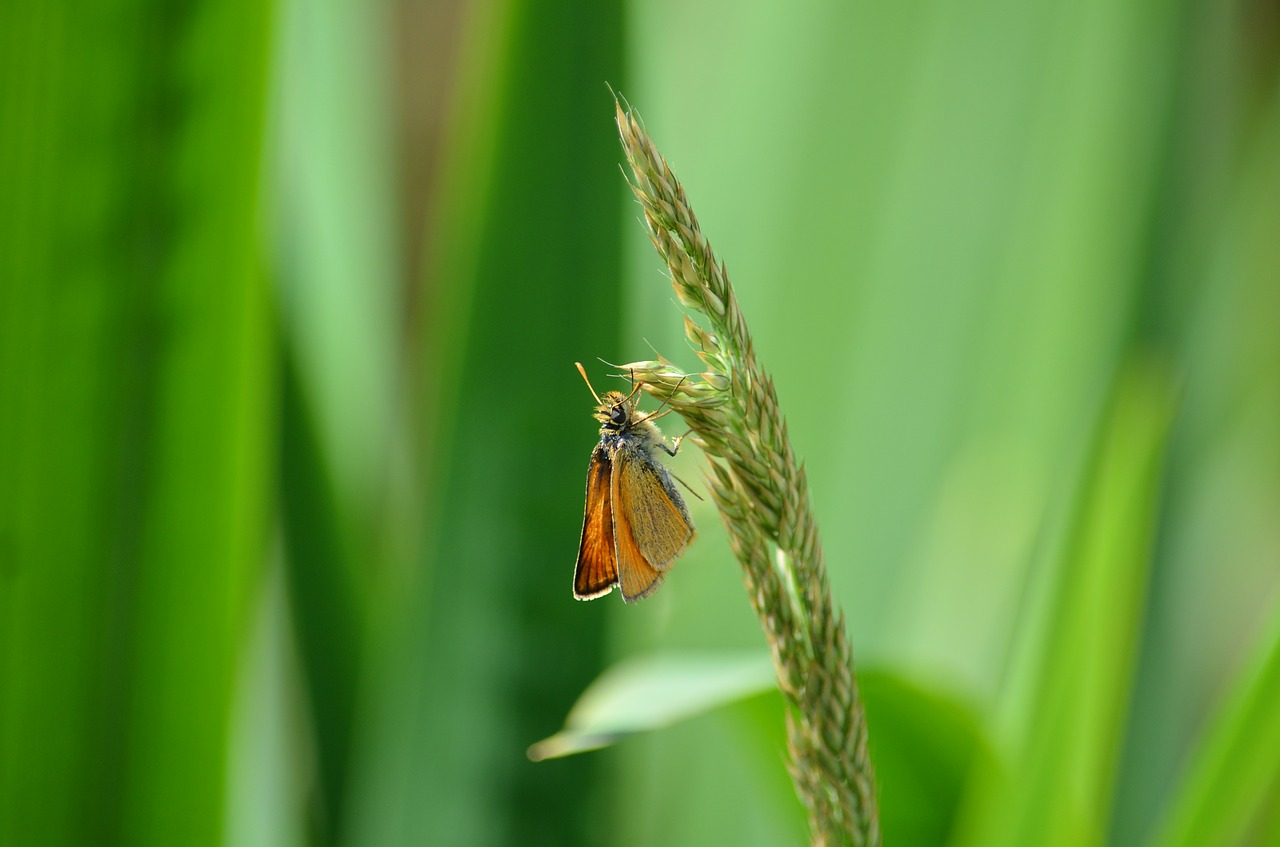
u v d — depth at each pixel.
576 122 0.39
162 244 0.36
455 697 0.39
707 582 0.43
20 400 0.36
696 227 0.34
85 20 0.35
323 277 0.43
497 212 0.39
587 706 0.36
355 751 0.41
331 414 0.42
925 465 0.44
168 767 0.36
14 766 0.36
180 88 0.35
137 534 0.36
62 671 0.36
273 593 0.42
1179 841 0.36
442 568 0.39
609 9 0.39
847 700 0.34
